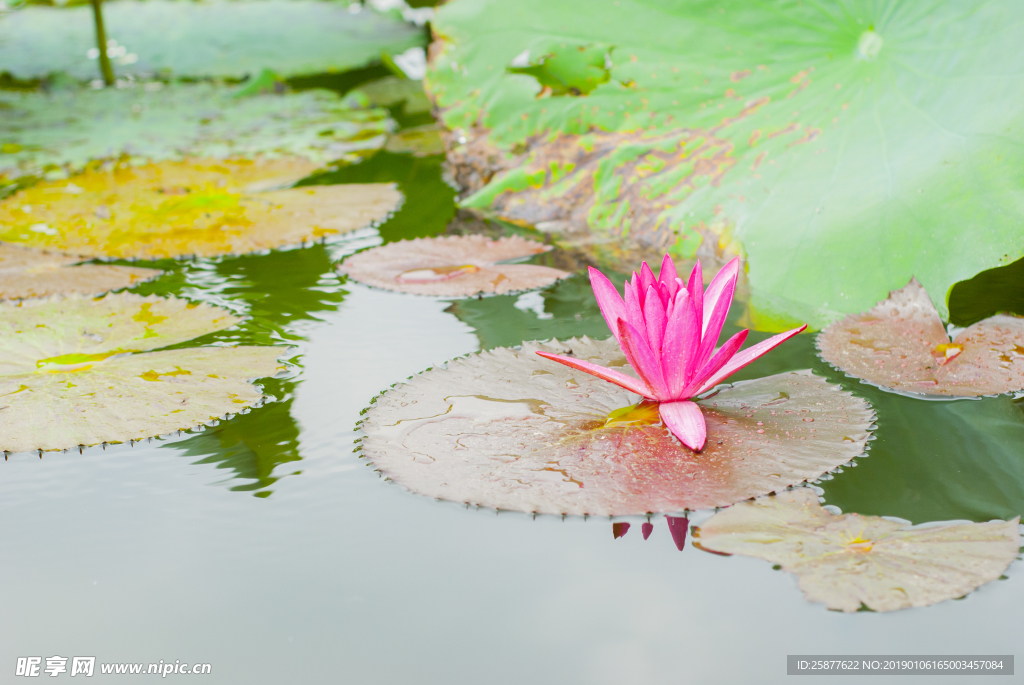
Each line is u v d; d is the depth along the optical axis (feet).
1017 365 6.58
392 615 6.17
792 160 7.13
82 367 6.68
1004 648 5.86
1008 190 6.79
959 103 6.91
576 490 6.31
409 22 11.93
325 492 6.36
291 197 7.69
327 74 11.07
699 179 7.25
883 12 7.07
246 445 6.47
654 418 6.46
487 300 6.97
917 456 6.37
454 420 6.47
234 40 10.96
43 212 7.58
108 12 12.32
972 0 6.94
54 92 9.94
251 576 6.22
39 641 6.14
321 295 7.02
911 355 6.64
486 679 5.89
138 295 7.00
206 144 8.24
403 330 6.82
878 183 6.96
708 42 7.34
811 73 7.18
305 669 6.00
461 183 7.72
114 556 6.26
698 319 6.40
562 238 7.36
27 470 6.42
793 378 6.57
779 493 6.30
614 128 7.46
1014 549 6.19
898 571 6.16
